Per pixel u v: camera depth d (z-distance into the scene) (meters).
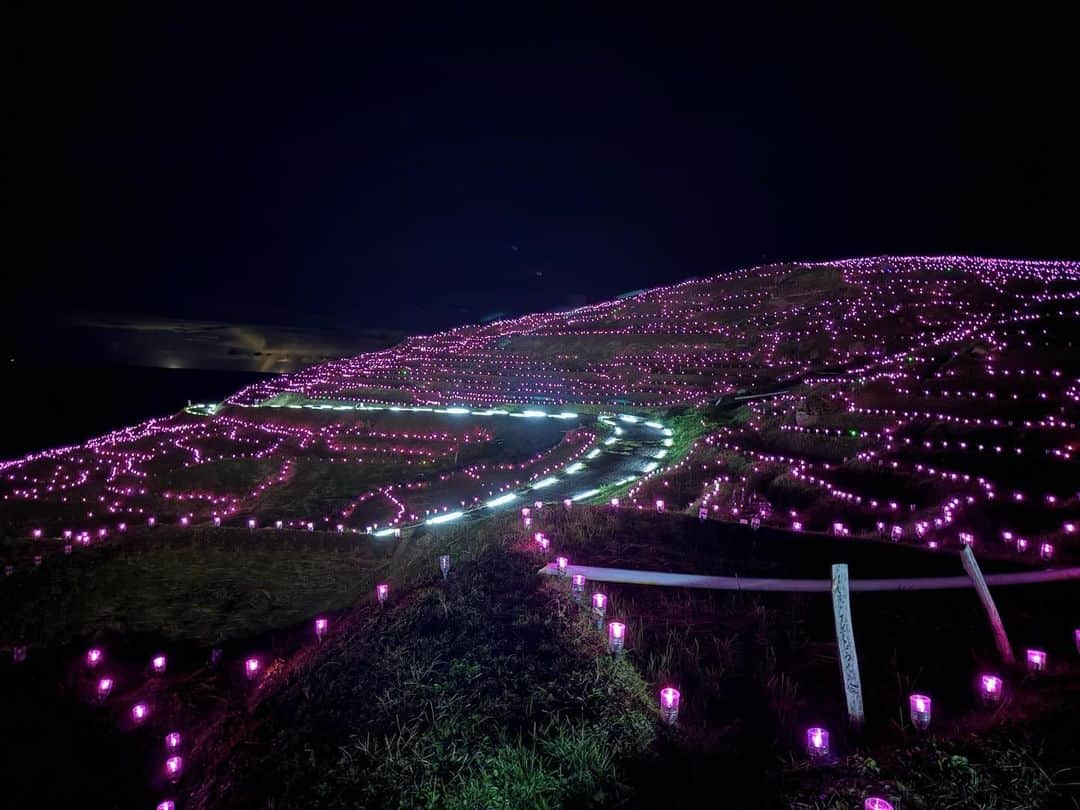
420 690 5.80
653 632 6.46
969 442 14.37
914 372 19.28
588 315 35.91
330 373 31.39
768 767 4.58
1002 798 4.01
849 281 31.06
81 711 8.46
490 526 10.68
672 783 4.52
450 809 4.55
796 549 8.55
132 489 19.52
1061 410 15.11
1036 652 5.43
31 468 21.34
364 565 12.41
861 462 14.21
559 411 23.95
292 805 5.05
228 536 13.54
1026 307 23.23
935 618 6.48
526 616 6.77
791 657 5.95
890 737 4.74
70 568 12.38
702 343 28.22
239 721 7.12
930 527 10.45
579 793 4.46
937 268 30.66
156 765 7.21
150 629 10.64
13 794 6.91
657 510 10.70
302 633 10.13
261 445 23.00
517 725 5.19
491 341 34.00
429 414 24.58
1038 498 11.34
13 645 10.52
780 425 17.62
